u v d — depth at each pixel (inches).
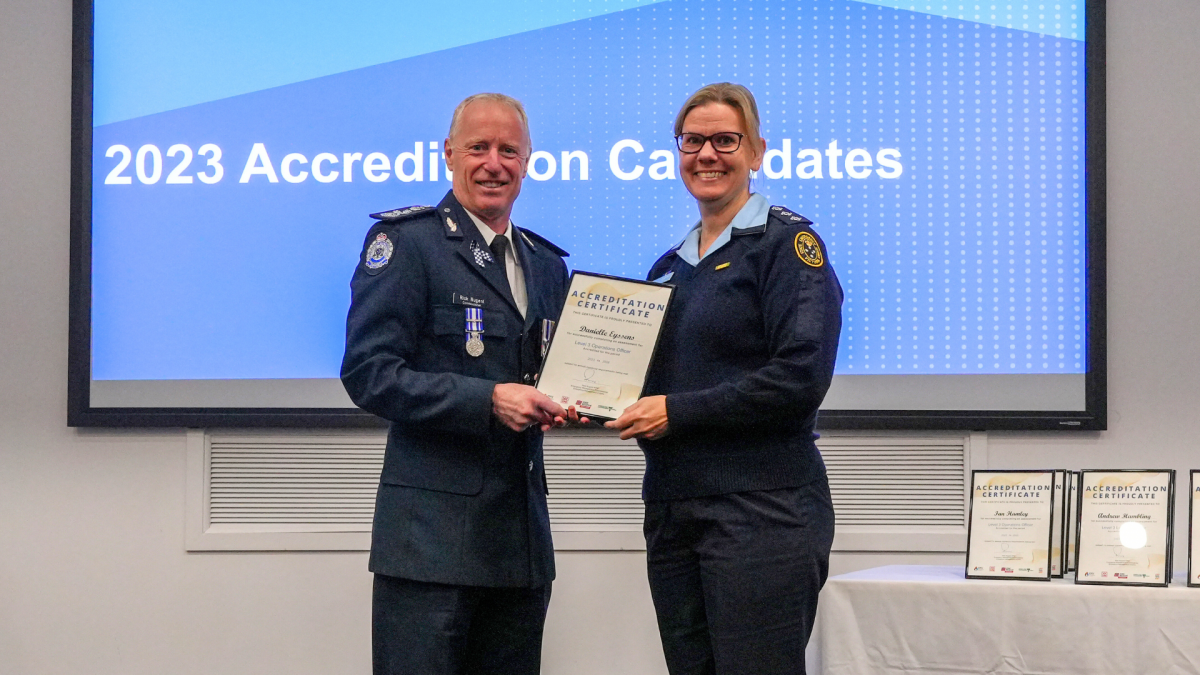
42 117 117.6
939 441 113.2
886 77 114.0
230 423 114.4
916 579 81.7
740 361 76.3
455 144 79.6
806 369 72.5
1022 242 112.8
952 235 113.2
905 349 113.1
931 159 113.6
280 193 116.1
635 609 114.3
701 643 79.4
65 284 117.6
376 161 116.1
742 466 74.4
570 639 114.3
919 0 113.9
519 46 115.8
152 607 116.0
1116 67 113.5
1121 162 113.1
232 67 116.8
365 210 116.0
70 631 116.1
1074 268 112.4
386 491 77.0
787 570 73.5
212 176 116.3
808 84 114.3
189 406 115.2
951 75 113.7
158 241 116.0
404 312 76.0
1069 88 112.7
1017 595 77.9
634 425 73.6
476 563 74.8
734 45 114.7
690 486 75.5
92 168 116.2
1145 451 112.3
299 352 115.4
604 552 114.4
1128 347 112.7
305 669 115.3
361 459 115.6
